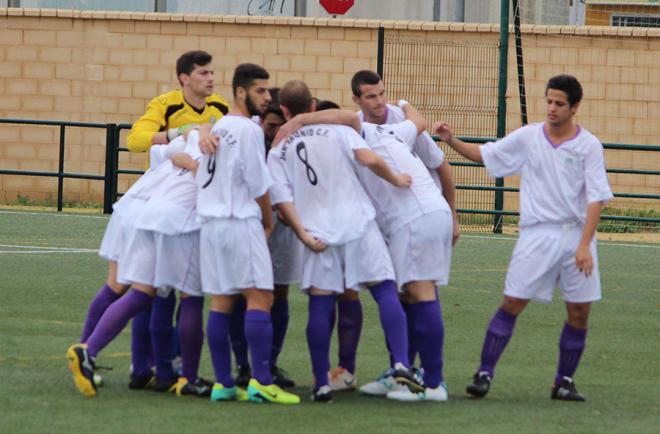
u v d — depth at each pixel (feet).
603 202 71.46
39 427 60.90
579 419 66.85
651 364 85.81
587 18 271.49
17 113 215.72
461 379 78.64
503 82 182.91
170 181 70.59
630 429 64.75
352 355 73.82
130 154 212.84
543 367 83.56
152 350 73.67
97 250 143.84
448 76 201.98
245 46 209.26
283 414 65.31
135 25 212.43
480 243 166.81
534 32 203.31
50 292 109.81
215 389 68.85
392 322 69.41
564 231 71.77
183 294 70.18
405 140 73.82
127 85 213.05
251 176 67.46
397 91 203.00
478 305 111.24
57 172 213.05
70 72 214.48
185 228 69.10
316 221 69.56
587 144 71.46
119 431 60.39
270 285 68.18
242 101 68.85
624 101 203.31
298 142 70.59
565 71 203.62
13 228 166.61
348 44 206.39
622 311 111.34
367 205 70.54
